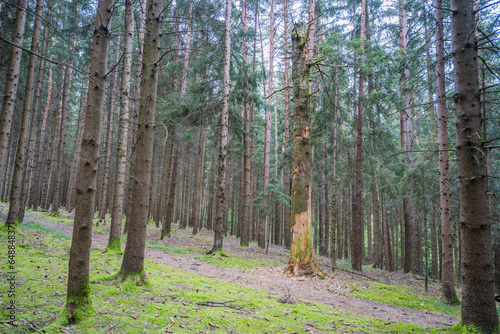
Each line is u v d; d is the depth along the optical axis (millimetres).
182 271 7352
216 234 11555
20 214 11438
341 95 13148
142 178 5039
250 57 26922
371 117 13836
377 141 14227
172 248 11891
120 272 4969
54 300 3838
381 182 15586
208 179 33281
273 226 31891
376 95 12617
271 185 16906
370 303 6934
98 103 3490
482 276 3805
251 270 9227
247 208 17047
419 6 11414
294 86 9578
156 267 7258
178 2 15008
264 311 4688
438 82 8438
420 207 13539
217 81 14969
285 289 7098
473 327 3770
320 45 12664
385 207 19594
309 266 8766
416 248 15383
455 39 4250
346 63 12516
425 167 10438
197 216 20141
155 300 4387
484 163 3975
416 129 19375
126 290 4566
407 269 15844
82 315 3344
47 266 5707
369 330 4348
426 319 5934
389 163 15930
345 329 4266
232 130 14977
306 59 9711
